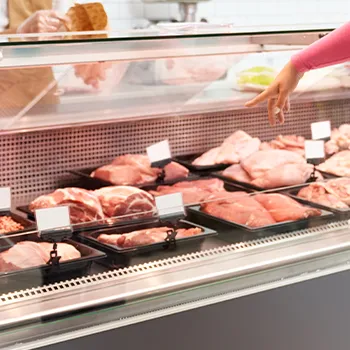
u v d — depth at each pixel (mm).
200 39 2674
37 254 2445
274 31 2771
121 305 2422
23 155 3035
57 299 2379
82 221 2824
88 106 2922
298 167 3258
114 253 2553
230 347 2594
